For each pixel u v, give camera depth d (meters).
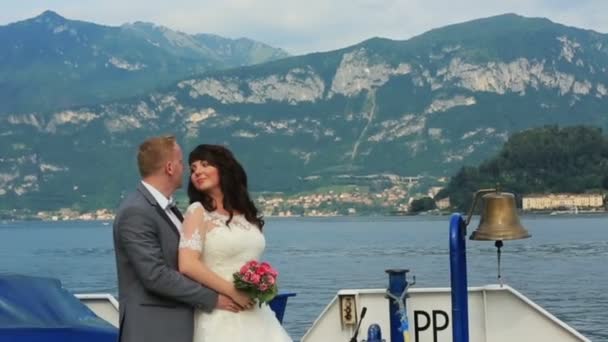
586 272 59.81
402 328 7.21
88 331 5.09
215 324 5.68
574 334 7.75
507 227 7.09
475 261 72.56
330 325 8.12
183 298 5.56
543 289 47.94
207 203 5.82
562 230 139.62
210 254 5.74
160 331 5.54
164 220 5.66
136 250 5.52
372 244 113.31
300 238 141.50
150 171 5.71
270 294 5.77
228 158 5.86
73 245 139.62
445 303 7.94
